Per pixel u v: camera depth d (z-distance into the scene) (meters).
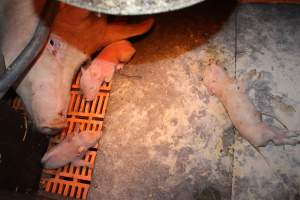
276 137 2.08
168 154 2.24
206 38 2.56
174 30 2.64
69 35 2.30
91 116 2.47
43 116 2.15
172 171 2.19
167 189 2.16
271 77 2.32
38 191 2.31
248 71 2.37
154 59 2.56
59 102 2.21
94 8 0.82
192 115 2.32
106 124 2.43
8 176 1.93
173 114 2.35
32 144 2.18
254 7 2.59
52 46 2.25
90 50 2.45
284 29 2.47
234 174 2.10
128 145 2.33
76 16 2.22
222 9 2.63
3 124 1.84
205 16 2.63
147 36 2.66
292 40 2.42
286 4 2.54
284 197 1.99
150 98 2.44
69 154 2.22
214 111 2.29
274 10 2.54
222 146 2.19
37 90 2.16
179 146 2.25
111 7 0.82
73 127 2.47
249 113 2.13
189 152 2.22
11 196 1.79
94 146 2.37
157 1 0.82
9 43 2.11
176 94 2.41
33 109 2.17
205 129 2.26
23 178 2.12
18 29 2.13
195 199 2.10
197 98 2.36
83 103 2.52
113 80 2.56
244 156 2.13
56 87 2.21
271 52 2.41
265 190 2.03
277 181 2.03
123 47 2.47
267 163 2.08
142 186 2.20
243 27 2.54
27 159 2.13
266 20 2.53
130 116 2.42
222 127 2.24
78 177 2.31
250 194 2.03
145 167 2.24
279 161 2.07
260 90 2.29
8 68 1.89
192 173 2.16
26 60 1.91
